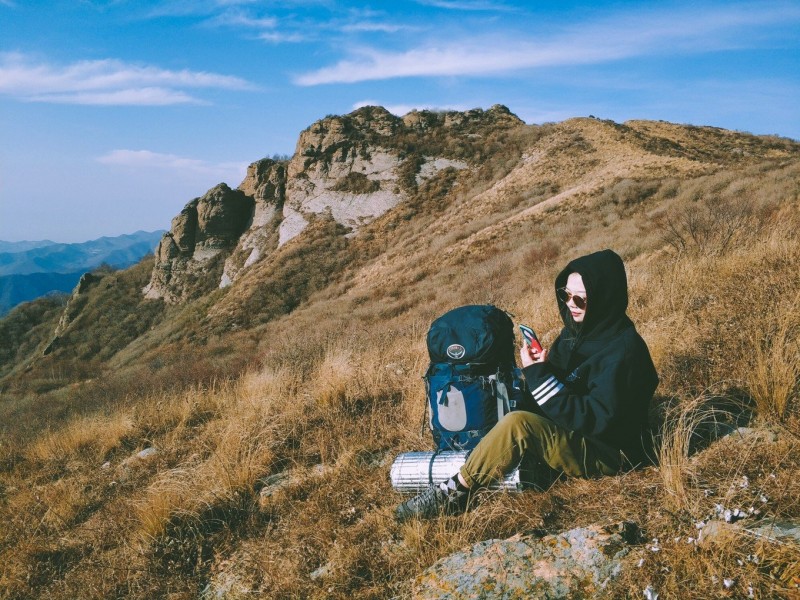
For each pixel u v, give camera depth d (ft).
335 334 35.76
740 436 9.36
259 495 13.08
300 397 19.30
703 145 151.84
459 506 9.61
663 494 8.33
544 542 7.74
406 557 8.89
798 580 5.94
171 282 187.01
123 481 16.74
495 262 90.22
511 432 9.11
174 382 51.11
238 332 127.85
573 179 135.23
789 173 73.77
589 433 8.61
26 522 15.26
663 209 82.28
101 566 11.78
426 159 182.60
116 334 177.58
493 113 205.67
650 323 17.42
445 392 10.16
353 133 194.49
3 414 71.41
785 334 11.99
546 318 24.80
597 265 8.70
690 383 12.00
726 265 21.11
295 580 9.20
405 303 89.51
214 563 10.89
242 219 197.47
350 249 153.99
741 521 7.13
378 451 13.93
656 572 6.73
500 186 153.38
